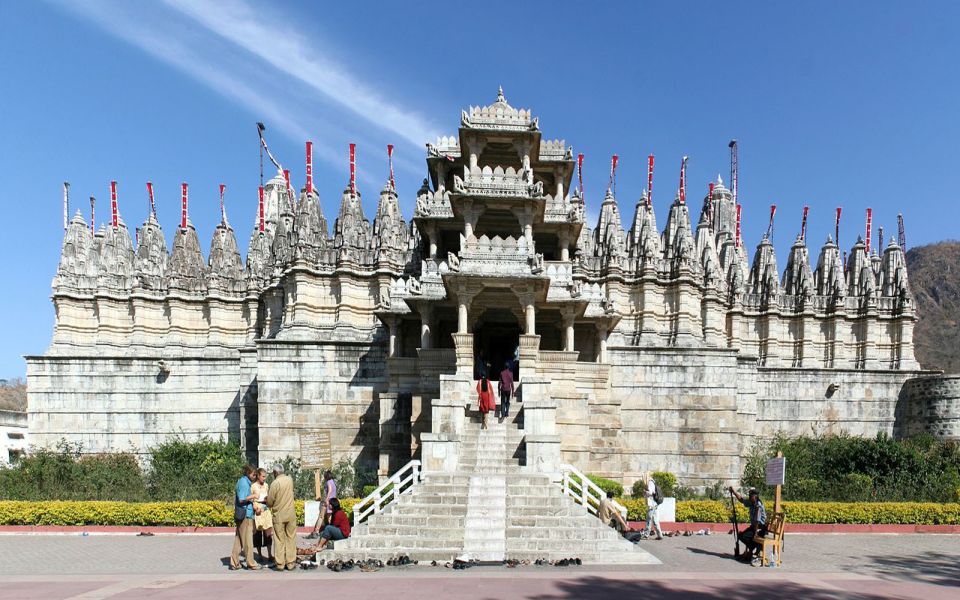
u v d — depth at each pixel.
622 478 40.44
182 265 48.88
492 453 25.92
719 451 40.78
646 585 16.97
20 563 21.08
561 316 34.53
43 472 35.16
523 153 34.91
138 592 16.05
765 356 49.72
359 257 43.50
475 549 20.11
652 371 41.53
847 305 50.56
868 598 16.27
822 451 38.91
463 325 30.11
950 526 29.39
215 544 25.06
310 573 18.45
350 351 40.38
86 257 48.72
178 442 42.41
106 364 45.72
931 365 115.44
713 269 47.31
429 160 38.22
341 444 39.69
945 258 144.12
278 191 62.22
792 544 25.91
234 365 46.00
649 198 48.00
